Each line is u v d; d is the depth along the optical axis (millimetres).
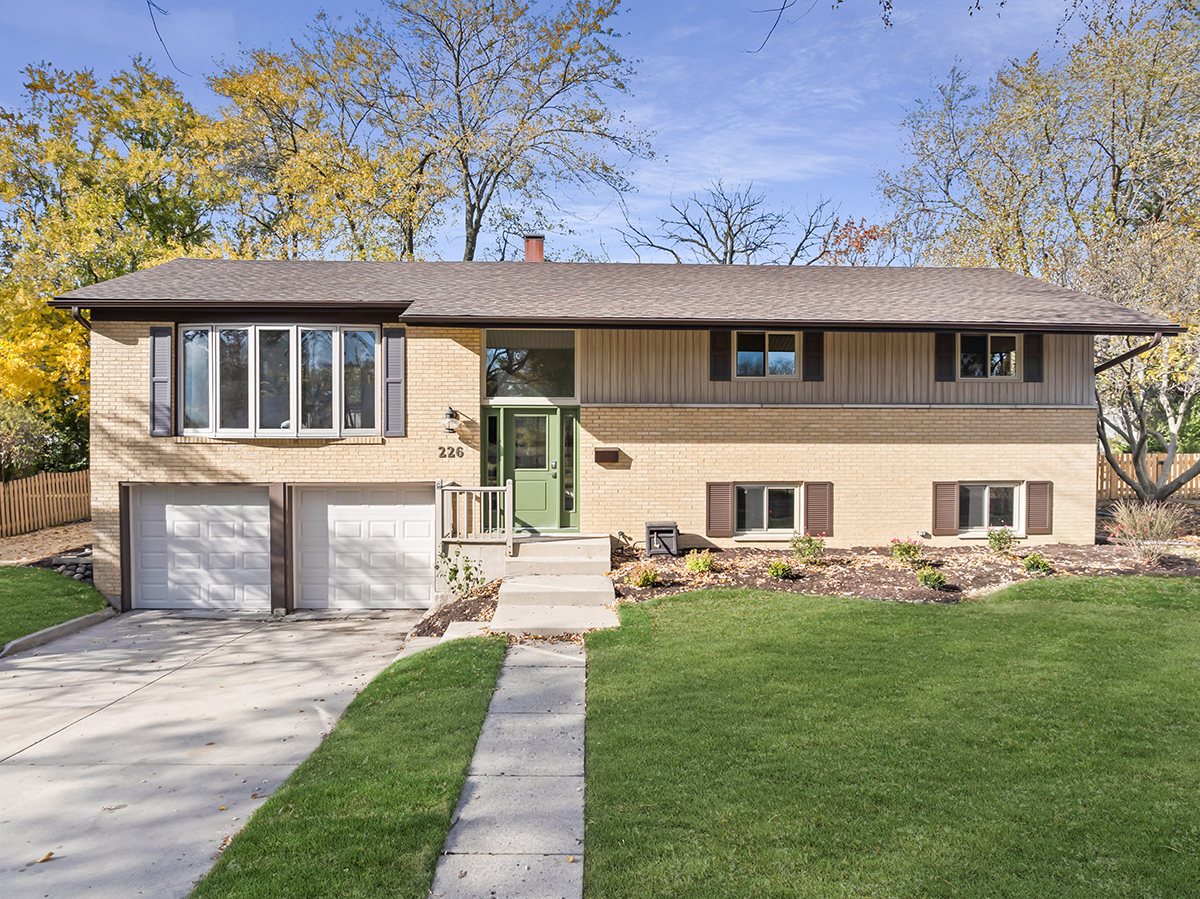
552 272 15344
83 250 23594
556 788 5254
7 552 14734
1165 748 5457
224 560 12945
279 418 12664
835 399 13281
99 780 5816
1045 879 3969
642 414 13008
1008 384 13484
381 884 4098
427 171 27188
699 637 8273
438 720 6461
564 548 11914
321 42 25703
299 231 26125
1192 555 12219
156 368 12453
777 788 4965
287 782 5492
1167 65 21922
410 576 13188
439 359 12648
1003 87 25062
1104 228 22250
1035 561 11070
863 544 13242
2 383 19625
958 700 6359
